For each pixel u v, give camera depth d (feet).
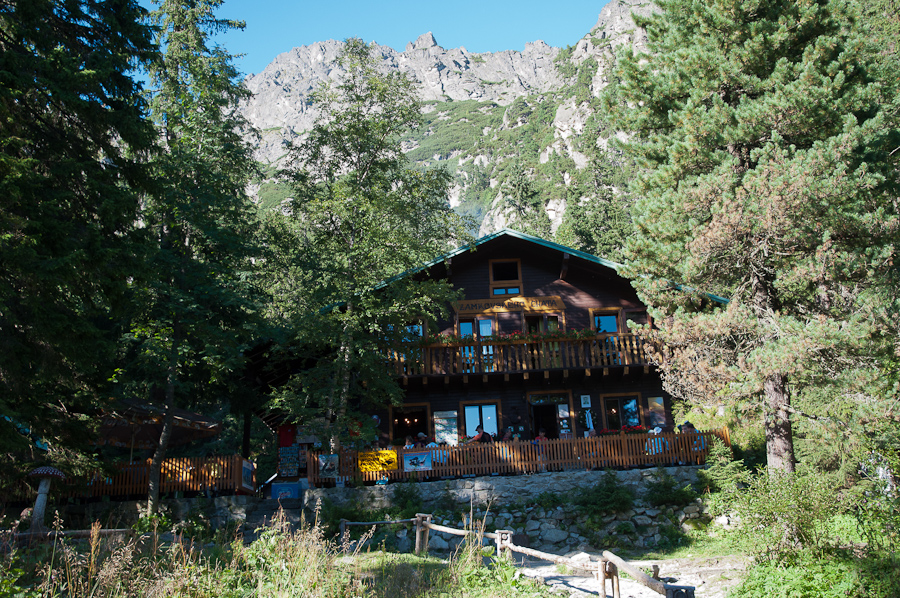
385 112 78.18
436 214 78.38
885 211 59.16
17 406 47.06
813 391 67.62
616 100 72.84
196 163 71.51
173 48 84.84
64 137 48.29
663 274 63.31
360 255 71.41
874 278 58.39
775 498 38.63
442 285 71.51
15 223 39.50
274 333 75.51
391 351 75.25
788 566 36.81
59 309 44.19
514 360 78.02
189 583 28.35
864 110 59.77
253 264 82.53
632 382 82.28
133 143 48.91
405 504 64.54
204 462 66.80
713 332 57.47
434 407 81.15
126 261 46.16
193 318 68.28
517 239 83.35
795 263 55.98
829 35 61.72
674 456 68.95
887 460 44.01
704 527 61.36
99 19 49.24
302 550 31.30
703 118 61.82
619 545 60.49
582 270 84.43
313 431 68.49
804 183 53.01
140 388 86.43
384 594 32.86
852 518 39.86
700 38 65.21
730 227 55.62
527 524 63.31
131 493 65.21
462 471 68.18
